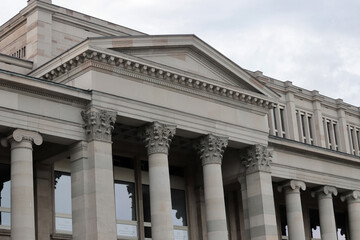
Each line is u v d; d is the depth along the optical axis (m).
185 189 65.06
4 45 64.31
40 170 54.03
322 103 85.56
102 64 51.03
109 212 48.41
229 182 63.69
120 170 60.62
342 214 81.69
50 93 48.47
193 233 63.66
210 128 57.12
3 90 46.50
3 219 52.16
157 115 53.41
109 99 50.75
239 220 67.25
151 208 52.22
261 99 61.59
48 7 60.62
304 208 75.81
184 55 57.22
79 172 49.22
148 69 53.28
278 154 66.19
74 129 49.50
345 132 87.12
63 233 54.44
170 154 64.00
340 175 72.31
